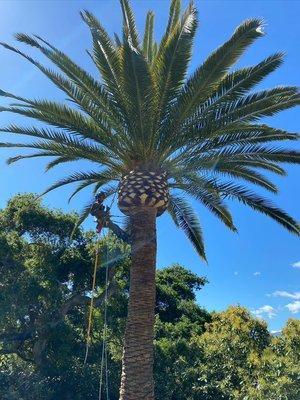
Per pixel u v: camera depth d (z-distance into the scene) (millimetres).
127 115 11406
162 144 11805
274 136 11797
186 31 10875
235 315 20656
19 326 18484
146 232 11523
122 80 11070
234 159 12281
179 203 14578
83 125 11852
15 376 17359
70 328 18688
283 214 12961
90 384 18625
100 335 20109
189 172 12195
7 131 12125
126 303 20578
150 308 11250
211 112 11602
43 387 17594
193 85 11125
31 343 19312
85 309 20078
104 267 19438
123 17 12656
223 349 19422
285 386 15297
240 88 11461
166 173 12125
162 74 11086
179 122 11531
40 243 19875
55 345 18328
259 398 15570
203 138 11734
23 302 17688
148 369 10844
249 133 11766
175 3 12562
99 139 11953
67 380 18438
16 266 18172
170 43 10875
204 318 31766
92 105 11695
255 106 11406
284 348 17938
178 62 10922
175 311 30781
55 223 20000
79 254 20016
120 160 12570
